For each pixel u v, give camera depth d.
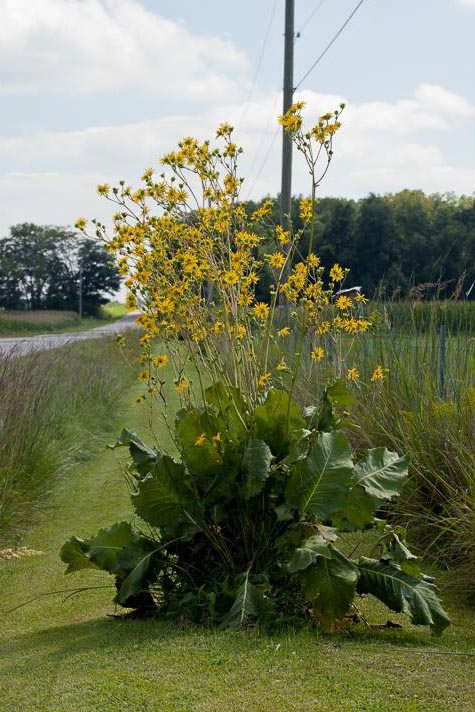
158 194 5.55
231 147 5.57
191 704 4.15
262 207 5.63
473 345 8.12
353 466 5.30
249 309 5.63
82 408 13.42
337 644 4.90
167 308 5.37
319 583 5.01
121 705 4.17
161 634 5.07
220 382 5.48
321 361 8.74
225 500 5.30
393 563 5.25
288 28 20.28
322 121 5.23
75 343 20.70
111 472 10.64
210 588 5.34
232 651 4.73
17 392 10.16
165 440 12.53
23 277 117.06
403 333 8.81
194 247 5.68
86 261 117.94
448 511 6.64
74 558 5.55
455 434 7.08
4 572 7.04
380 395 8.05
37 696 4.33
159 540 5.51
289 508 5.20
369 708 4.09
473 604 5.91
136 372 19.28
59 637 5.30
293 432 5.38
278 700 4.18
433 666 4.60
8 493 8.45
